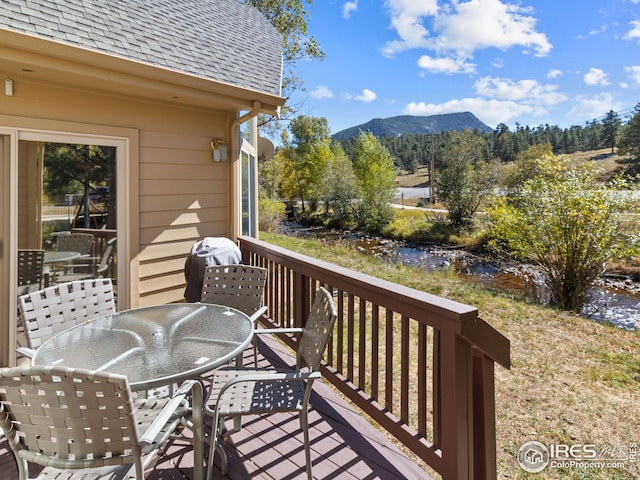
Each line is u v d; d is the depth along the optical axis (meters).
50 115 3.09
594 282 7.41
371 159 20.86
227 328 2.07
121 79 2.98
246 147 5.80
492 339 1.67
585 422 2.85
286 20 14.82
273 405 1.79
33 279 3.09
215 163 4.37
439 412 1.82
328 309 1.83
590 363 3.96
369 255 12.32
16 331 2.99
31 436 1.23
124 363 1.63
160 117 3.81
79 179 3.32
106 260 3.51
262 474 1.90
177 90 3.35
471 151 15.41
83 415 1.16
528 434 2.69
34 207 3.08
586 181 7.09
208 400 1.86
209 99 3.63
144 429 1.53
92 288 2.44
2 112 2.86
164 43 3.70
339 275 2.59
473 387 1.75
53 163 3.16
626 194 6.57
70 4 3.21
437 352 1.80
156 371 1.55
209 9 5.56
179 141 3.99
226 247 3.67
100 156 3.44
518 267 9.52
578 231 6.60
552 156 7.89
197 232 4.22
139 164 3.68
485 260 10.68
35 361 1.65
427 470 2.31
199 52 4.02
